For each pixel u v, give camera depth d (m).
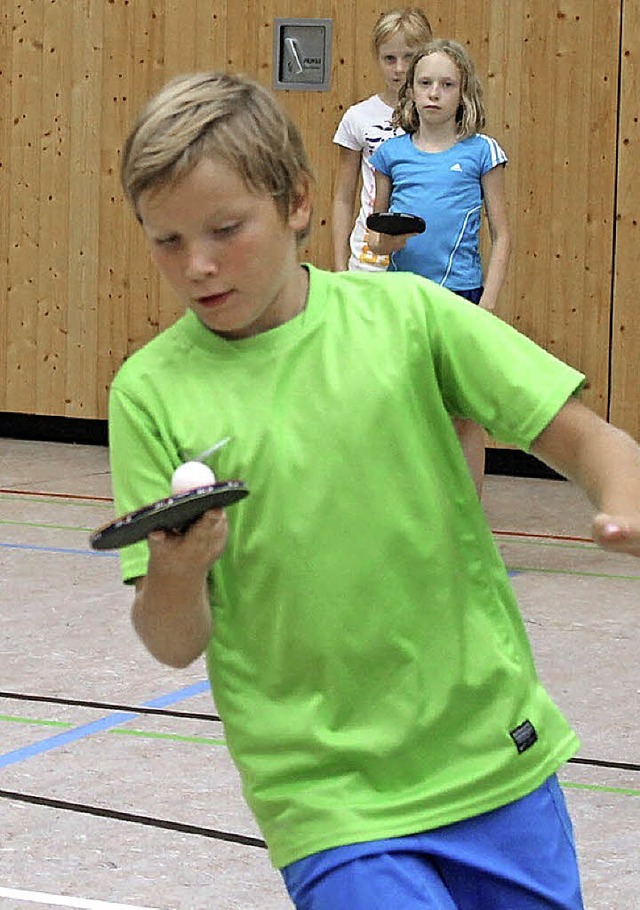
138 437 3.09
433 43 10.50
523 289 13.70
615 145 13.37
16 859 5.15
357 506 3.04
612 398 13.56
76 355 15.34
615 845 5.31
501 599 3.21
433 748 3.07
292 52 14.22
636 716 6.79
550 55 13.45
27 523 11.34
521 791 3.08
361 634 3.04
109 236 15.07
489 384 3.07
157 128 2.82
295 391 3.08
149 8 14.70
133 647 7.93
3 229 15.35
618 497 2.78
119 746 6.33
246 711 3.10
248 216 2.86
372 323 3.13
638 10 13.20
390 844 2.97
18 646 7.92
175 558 2.74
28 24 15.07
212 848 5.27
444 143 10.53
